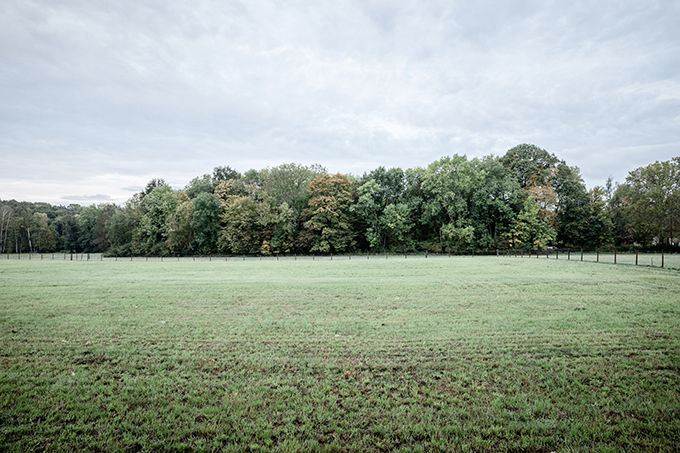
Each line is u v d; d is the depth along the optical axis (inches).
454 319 434.6
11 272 1084.5
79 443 184.4
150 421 206.4
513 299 561.9
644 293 602.9
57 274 1015.0
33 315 460.8
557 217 2379.4
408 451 179.5
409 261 1505.9
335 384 252.1
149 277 916.6
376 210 2527.1
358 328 395.5
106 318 444.8
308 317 449.1
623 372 267.4
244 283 757.9
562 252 2192.4
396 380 258.2
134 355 311.6
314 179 2674.7
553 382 251.3
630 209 2295.8
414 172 2588.6
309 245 2434.8
